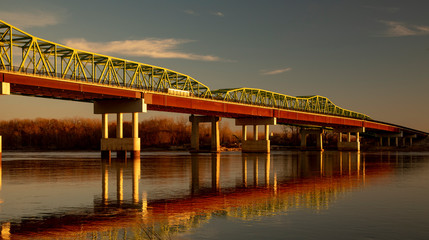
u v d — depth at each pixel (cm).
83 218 2828
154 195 3866
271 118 16212
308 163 8894
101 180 5150
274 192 4059
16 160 10181
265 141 16288
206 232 2470
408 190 4194
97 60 10825
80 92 9775
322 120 19050
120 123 10950
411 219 2789
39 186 4516
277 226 2606
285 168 7300
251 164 8488
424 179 5272
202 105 13112
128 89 10556
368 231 2475
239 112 14638
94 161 9669
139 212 3039
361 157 12156
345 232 2455
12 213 2989
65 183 4806
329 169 7050
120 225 2634
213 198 3681
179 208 3194
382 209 3139
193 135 18088
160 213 3002
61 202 3459
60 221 2739
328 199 3616
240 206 3278
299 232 2459
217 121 17775
